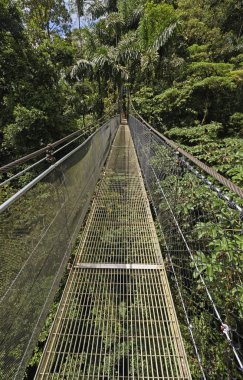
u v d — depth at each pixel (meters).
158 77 9.38
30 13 13.29
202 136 5.33
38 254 1.04
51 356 1.24
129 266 1.85
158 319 1.46
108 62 11.77
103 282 1.71
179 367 1.21
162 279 1.75
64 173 1.50
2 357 0.74
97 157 3.22
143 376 1.19
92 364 1.24
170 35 8.48
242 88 7.13
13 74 6.50
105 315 1.48
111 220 2.49
